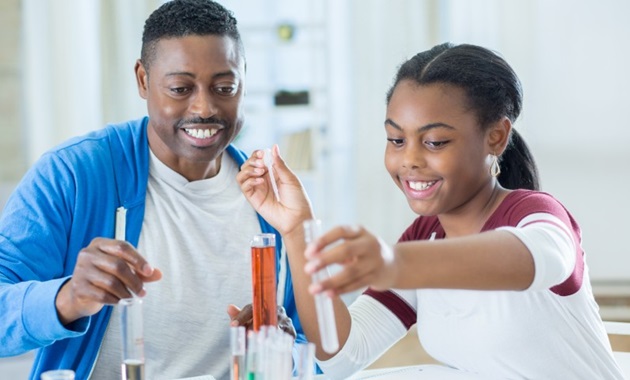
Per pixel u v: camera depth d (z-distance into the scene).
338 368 1.51
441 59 1.38
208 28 1.58
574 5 4.23
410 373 1.46
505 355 1.40
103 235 1.65
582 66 4.24
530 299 1.37
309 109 4.49
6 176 4.42
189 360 1.69
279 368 1.22
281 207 1.52
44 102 4.44
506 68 1.42
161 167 1.71
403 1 4.38
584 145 4.24
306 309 1.51
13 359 3.12
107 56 4.32
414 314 1.62
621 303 4.10
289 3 4.59
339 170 4.57
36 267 1.56
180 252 1.69
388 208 4.46
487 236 1.15
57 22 4.41
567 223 1.31
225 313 1.71
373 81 4.43
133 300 1.20
